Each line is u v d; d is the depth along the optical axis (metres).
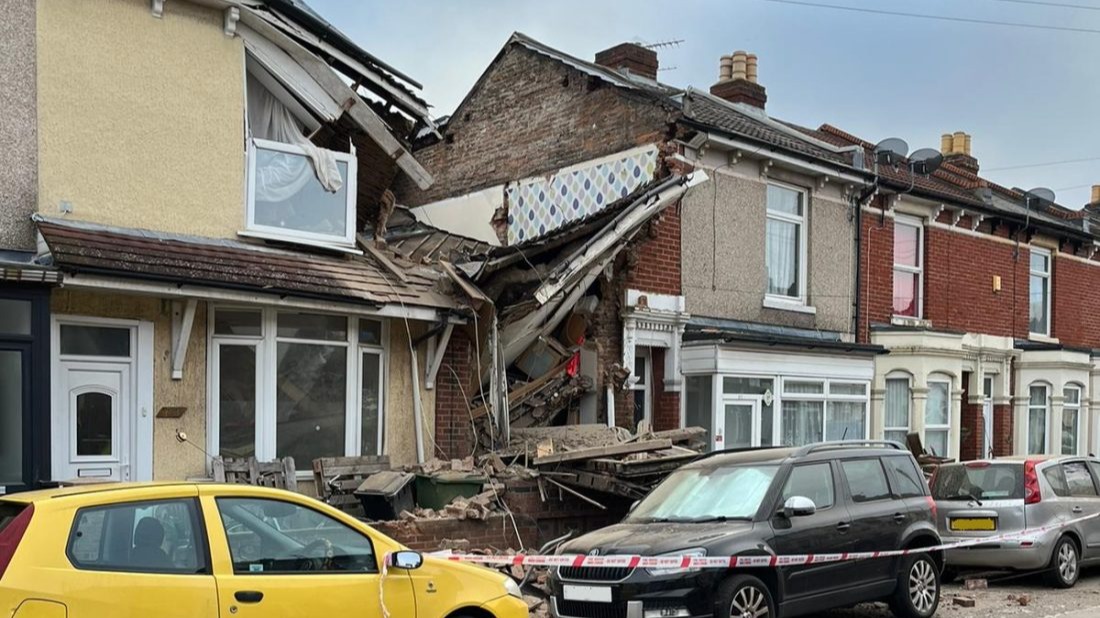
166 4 10.48
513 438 12.79
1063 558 10.79
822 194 16.80
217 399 10.43
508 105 17.67
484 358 12.64
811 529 8.09
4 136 9.40
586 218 12.78
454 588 6.23
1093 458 11.91
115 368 9.76
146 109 10.30
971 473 11.34
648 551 7.44
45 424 8.84
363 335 11.72
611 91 15.56
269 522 5.66
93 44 9.99
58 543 4.83
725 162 15.23
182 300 10.08
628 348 13.97
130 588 4.94
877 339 17.39
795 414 15.39
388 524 9.80
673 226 14.52
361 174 13.43
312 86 11.59
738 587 7.40
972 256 19.69
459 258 13.08
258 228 11.00
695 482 8.73
